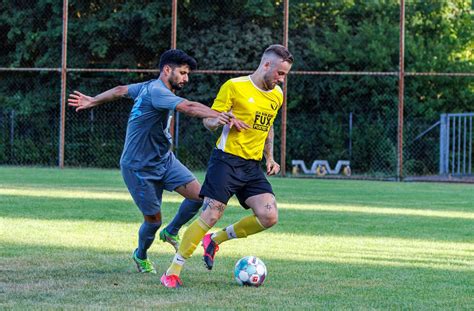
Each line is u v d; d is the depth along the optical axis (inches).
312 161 1888.5
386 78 1918.1
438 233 663.8
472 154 1952.5
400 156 1513.3
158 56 1982.0
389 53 1937.7
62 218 706.2
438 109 1966.0
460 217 809.5
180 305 345.4
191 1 1911.9
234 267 447.8
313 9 2047.2
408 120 1910.7
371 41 1950.1
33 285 387.5
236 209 830.5
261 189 424.8
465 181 1494.8
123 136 1859.0
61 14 1940.2
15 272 425.4
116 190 1040.8
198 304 348.8
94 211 772.0
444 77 1950.1
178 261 398.9
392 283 416.2
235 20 1953.7
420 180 1514.5
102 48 1916.8
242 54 1948.8
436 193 1179.9
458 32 2070.6
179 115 1800.0
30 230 615.2
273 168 445.1
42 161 1849.2
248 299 363.6
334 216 787.4
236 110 415.5
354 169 1872.5
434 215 824.3
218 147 424.2
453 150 1761.8
